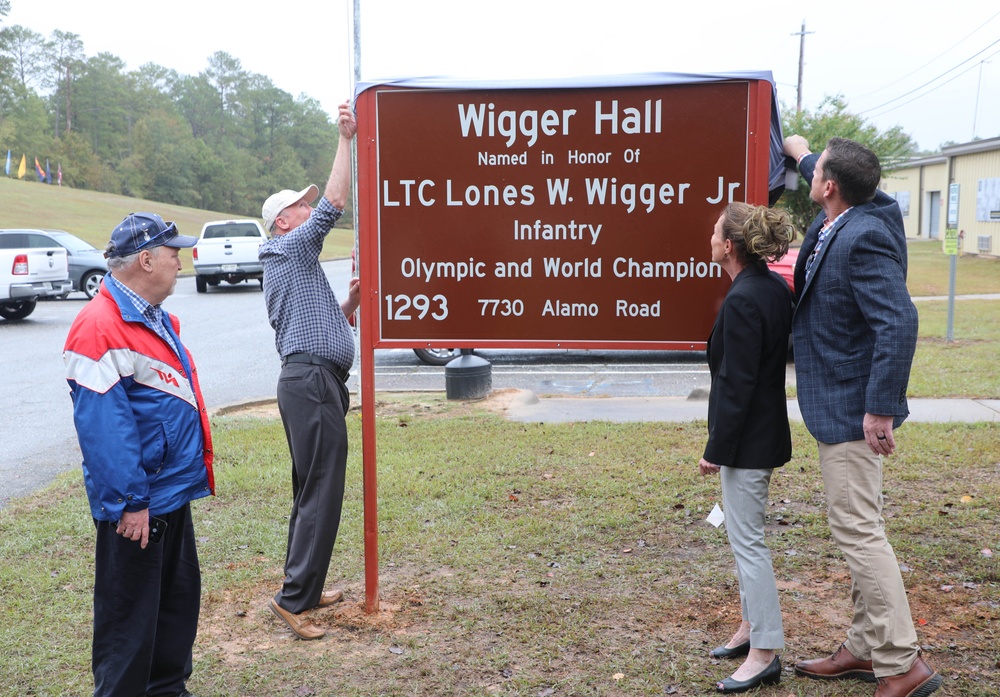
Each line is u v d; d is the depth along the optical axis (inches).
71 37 4608.8
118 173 4239.7
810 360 123.0
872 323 114.4
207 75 5064.0
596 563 177.2
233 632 150.9
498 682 132.6
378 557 179.2
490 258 151.6
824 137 989.8
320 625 152.6
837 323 120.0
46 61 4527.6
